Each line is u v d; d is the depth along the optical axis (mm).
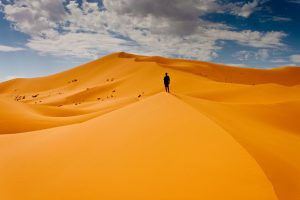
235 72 147500
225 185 7840
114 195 8594
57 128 18984
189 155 9414
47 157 12711
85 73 142875
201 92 44812
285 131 19922
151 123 12414
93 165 10609
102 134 13086
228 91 44594
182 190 8016
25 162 12828
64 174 10719
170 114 12734
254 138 13055
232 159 8789
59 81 146375
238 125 15352
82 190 9328
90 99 90562
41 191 10055
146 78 89375
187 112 12508
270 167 9070
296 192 8234
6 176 11914
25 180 11180
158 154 9938
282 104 24812
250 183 7801
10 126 30438
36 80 157000
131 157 10266
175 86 72438
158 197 7996
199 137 10297
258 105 23812
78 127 16172
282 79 152875
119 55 150000
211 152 9312
